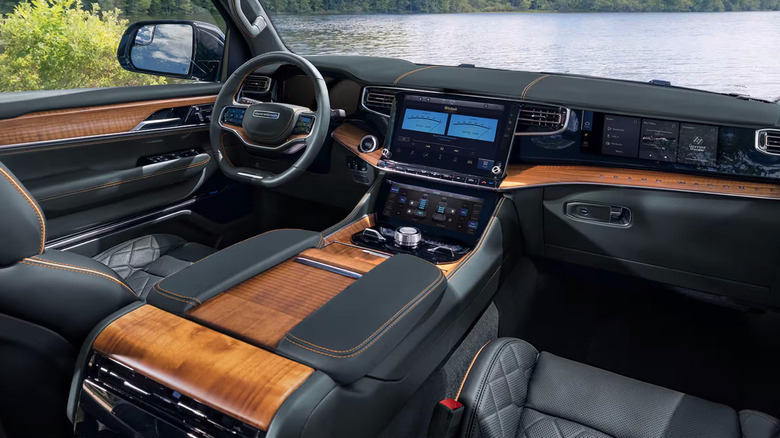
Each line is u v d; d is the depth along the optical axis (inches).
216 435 32.9
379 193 73.0
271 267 50.8
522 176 67.6
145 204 79.0
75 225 70.9
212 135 77.5
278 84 90.4
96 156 71.7
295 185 90.0
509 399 43.2
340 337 36.9
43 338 39.9
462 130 68.6
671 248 63.1
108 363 38.3
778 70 69.3
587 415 41.8
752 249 59.0
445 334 50.5
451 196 68.4
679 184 60.7
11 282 37.1
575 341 73.2
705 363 68.6
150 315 41.4
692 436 39.2
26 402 41.2
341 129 83.5
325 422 33.7
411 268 47.3
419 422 51.5
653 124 61.9
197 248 70.2
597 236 66.4
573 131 65.9
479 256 60.6
